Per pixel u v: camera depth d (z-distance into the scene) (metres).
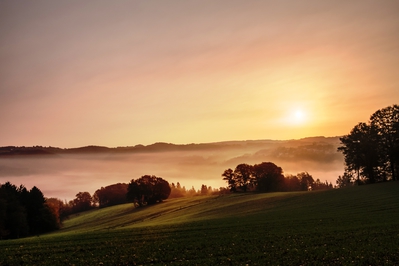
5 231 70.69
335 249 26.84
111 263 25.09
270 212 64.56
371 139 90.81
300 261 23.78
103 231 44.38
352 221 42.81
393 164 91.81
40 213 90.00
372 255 24.61
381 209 52.97
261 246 29.39
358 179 96.88
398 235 31.41
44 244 34.22
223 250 28.22
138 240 34.66
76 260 26.38
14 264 25.62
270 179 136.00
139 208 135.62
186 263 24.16
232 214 70.88
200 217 73.12
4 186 89.81
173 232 39.69
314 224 41.97
